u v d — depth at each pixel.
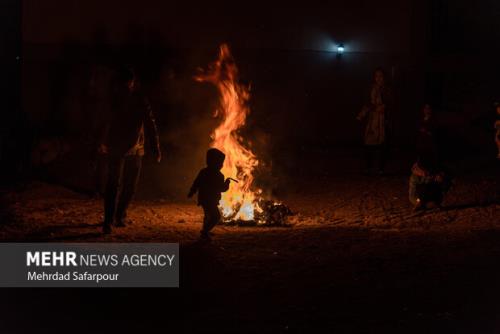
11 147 16.38
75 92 22.12
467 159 19.53
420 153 12.82
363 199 13.91
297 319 6.56
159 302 7.12
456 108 22.38
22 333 6.30
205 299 7.20
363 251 9.21
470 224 11.28
